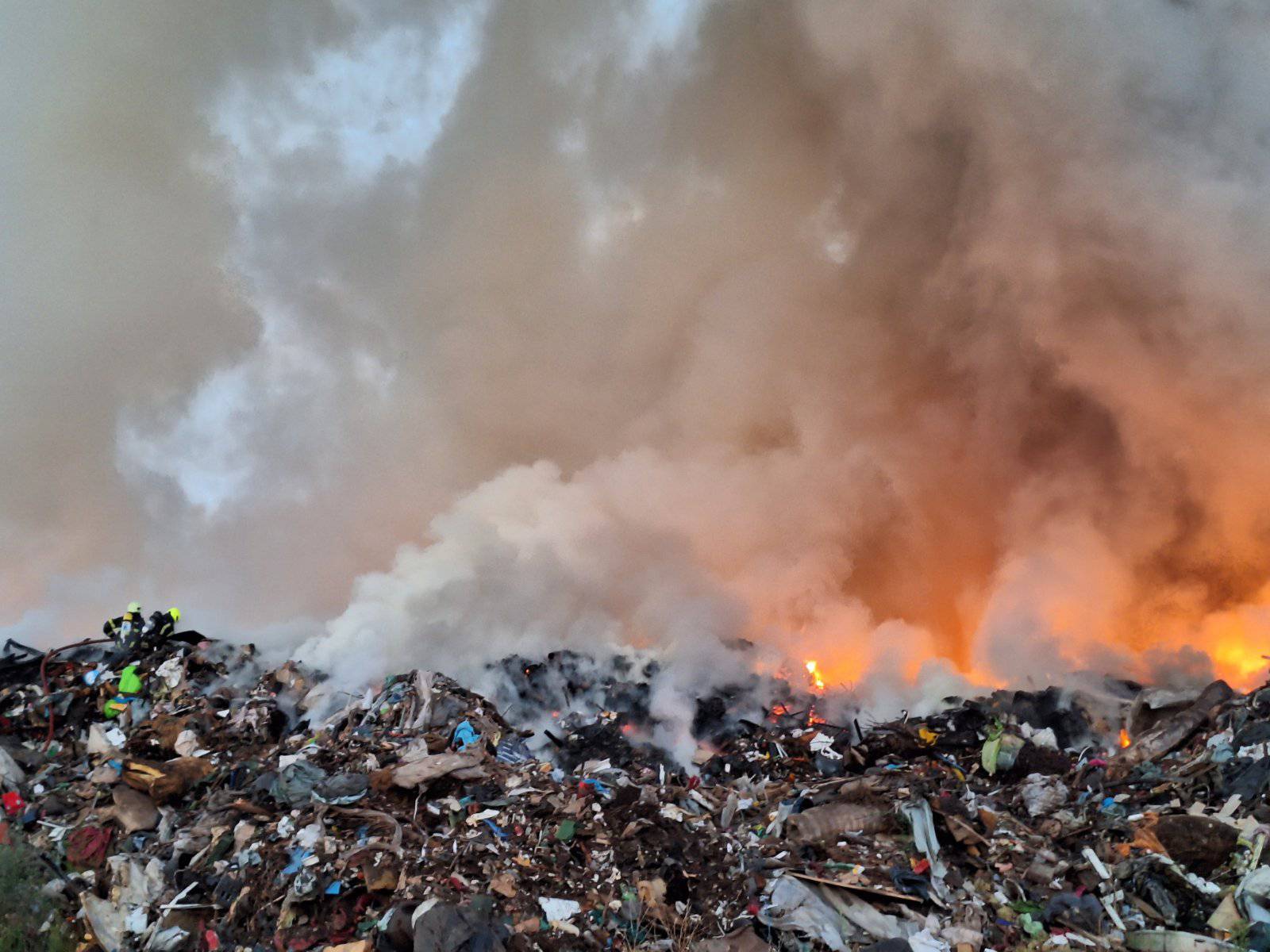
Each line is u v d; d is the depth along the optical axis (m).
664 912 7.13
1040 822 8.08
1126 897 6.87
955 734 10.19
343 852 7.59
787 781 9.60
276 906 7.29
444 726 10.32
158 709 10.69
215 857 7.99
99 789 9.19
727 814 8.60
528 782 8.84
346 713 10.66
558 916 7.04
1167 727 9.18
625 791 8.62
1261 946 6.11
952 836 7.63
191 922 7.46
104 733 10.16
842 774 9.78
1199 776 8.12
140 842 8.50
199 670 11.63
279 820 8.17
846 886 7.10
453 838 7.77
